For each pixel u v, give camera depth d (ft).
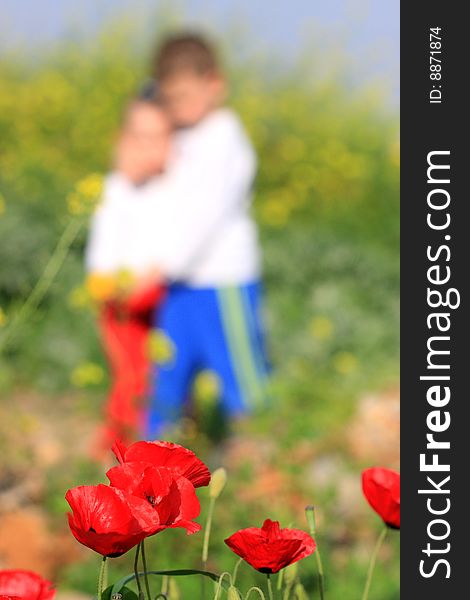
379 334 26.25
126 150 16.05
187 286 16.39
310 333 25.96
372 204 41.01
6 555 13.74
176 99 16.01
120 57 44.83
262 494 15.52
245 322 16.65
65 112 41.60
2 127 41.01
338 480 16.56
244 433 17.88
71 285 23.54
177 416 16.24
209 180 16.03
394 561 14.05
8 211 25.93
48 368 22.26
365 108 46.03
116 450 4.22
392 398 20.15
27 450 16.67
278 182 41.73
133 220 16.06
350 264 30.40
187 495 3.97
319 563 4.67
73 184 32.42
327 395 20.36
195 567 12.95
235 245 16.52
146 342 16.33
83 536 3.74
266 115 43.39
